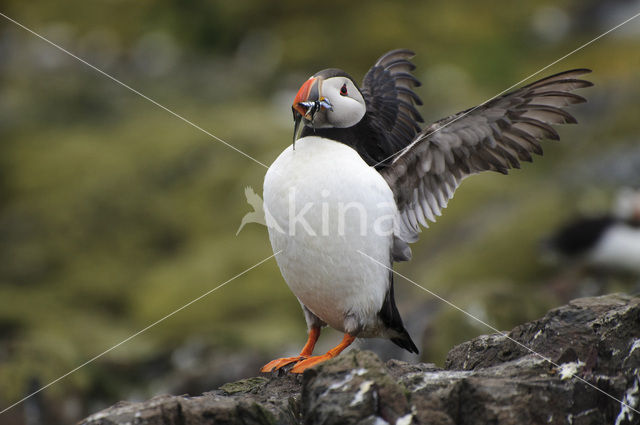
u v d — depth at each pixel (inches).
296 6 1153.4
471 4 1184.2
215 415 194.5
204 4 1186.0
